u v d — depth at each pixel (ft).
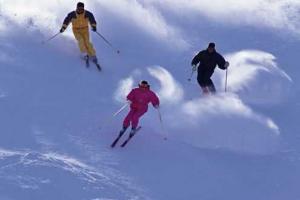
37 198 60.64
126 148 76.95
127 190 67.10
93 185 65.62
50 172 65.26
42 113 80.33
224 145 82.58
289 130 89.61
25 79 88.79
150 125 84.12
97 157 73.15
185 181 71.92
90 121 81.41
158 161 75.10
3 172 63.41
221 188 71.77
